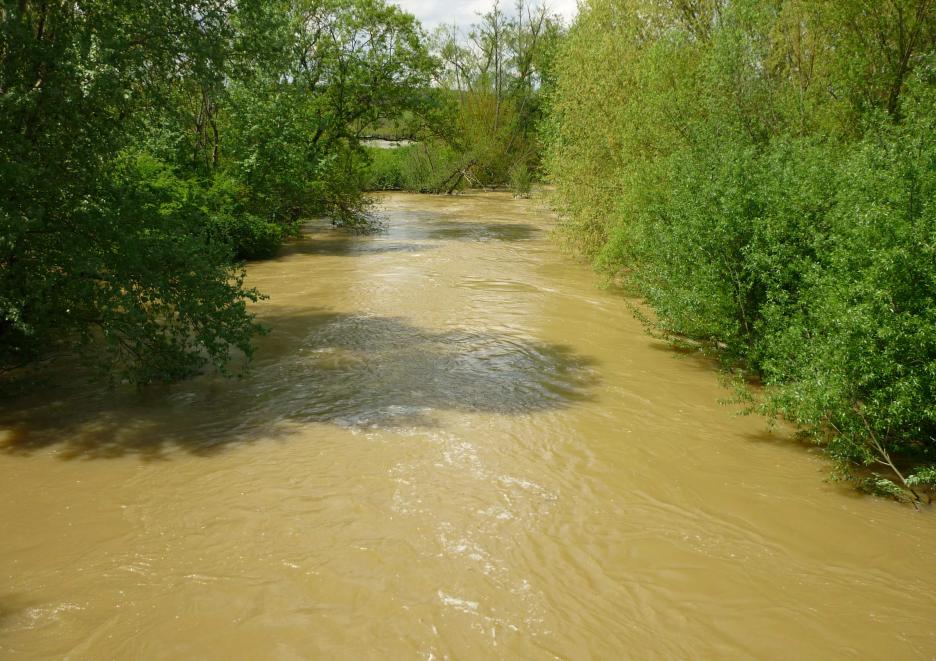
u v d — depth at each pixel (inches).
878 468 292.2
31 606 195.9
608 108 681.0
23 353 385.4
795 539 239.9
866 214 277.6
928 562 227.0
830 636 190.5
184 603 198.2
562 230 779.4
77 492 261.0
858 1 502.0
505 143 2048.5
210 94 401.1
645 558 226.7
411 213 1380.4
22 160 316.8
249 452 298.7
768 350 346.3
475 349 459.2
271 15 415.2
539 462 295.4
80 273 331.9
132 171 384.8
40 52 318.0
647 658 180.4
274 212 888.9
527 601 202.7
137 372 374.3
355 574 213.5
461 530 240.2
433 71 1099.9
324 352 446.6
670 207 439.5
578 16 751.7
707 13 634.8
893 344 258.1
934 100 368.8
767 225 355.6
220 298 366.6
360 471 282.8
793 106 487.5
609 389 387.9
